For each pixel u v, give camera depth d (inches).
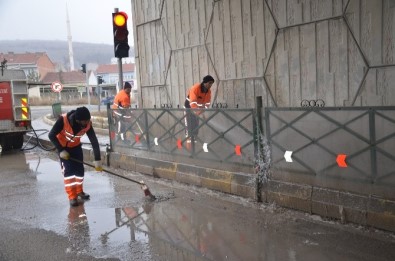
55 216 219.8
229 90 335.9
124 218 210.1
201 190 251.4
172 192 253.6
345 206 180.5
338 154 185.3
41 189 282.8
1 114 458.6
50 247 176.4
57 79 2923.2
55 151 467.8
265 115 215.6
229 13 325.1
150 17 423.2
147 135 308.0
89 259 162.1
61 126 234.1
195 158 265.9
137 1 440.5
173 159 285.6
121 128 338.6
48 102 1834.4
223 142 242.7
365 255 149.8
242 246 165.5
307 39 268.8
